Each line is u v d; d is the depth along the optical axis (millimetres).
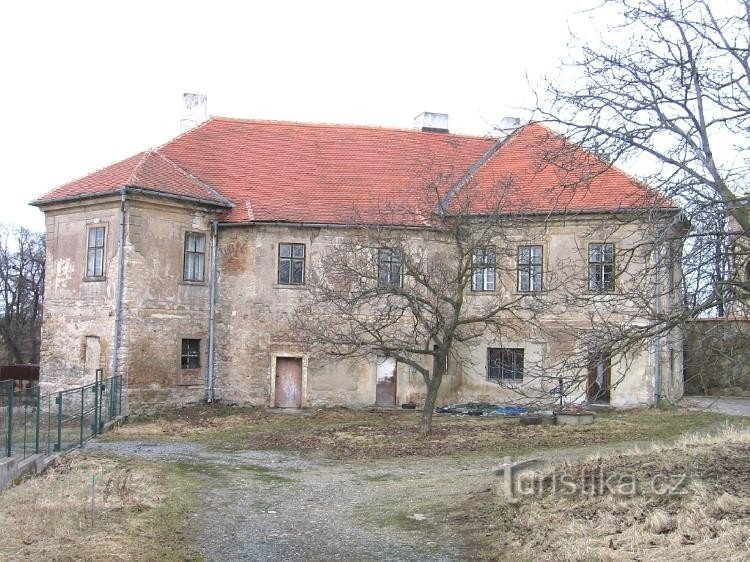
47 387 26078
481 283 27344
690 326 9344
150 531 10227
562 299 12656
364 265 21375
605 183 25828
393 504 12336
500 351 27109
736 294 9031
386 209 24953
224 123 30875
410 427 21578
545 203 24875
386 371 26859
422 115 33188
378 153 30391
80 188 25922
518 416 24500
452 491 12898
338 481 14672
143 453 17891
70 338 25594
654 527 8984
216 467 16234
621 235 24516
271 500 12938
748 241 9523
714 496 9711
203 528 10961
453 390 27203
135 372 24438
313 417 24453
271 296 26469
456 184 28266
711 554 7691
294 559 9406
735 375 9297
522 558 8836
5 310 55344
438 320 20484
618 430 20266
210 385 26688
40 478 13547
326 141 30859
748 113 9367
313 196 27594
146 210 24891
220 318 26875
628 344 9164
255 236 26562
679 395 28734
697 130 9836
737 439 14320
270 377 26297
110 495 12180
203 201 25922
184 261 26016
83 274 25391
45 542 8961
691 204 9273
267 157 29469
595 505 10320
